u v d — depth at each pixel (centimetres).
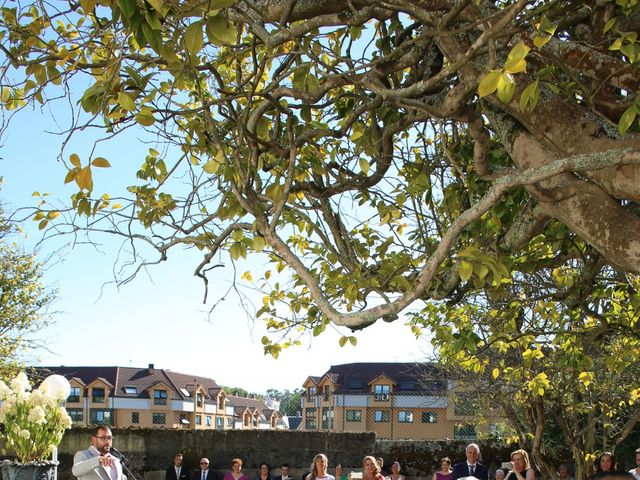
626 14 429
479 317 1109
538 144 408
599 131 385
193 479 1748
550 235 645
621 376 1462
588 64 434
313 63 491
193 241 552
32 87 507
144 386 7200
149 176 590
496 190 364
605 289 820
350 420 5850
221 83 472
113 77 397
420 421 5434
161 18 353
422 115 551
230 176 456
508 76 308
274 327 754
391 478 1656
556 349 1231
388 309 393
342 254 609
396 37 554
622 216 371
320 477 1149
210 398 8100
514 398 1717
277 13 466
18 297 2203
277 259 711
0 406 877
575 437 1677
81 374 7156
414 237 716
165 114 474
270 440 1864
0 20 484
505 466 1440
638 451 972
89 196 542
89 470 874
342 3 455
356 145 595
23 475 817
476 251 405
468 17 428
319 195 605
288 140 554
